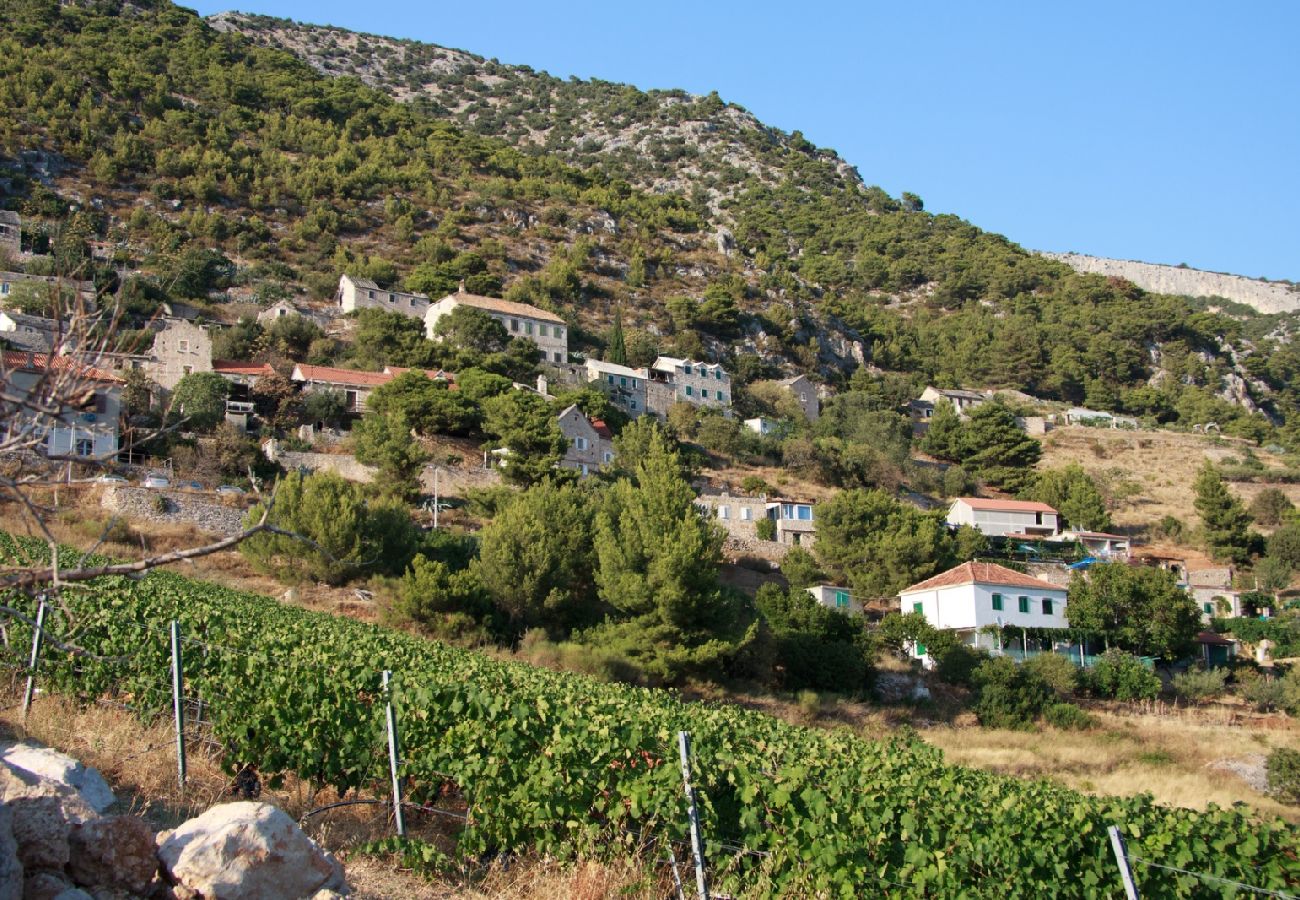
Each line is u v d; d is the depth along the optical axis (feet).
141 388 208.74
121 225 416.87
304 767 48.70
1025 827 42.73
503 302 403.54
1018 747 141.79
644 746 45.27
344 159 562.25
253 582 152.15
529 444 250.37
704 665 147.84
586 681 92.02
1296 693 176.24
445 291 435.12
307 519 159.53
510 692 57.77
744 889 42.78
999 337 595.88
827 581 234.58
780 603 180.75
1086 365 588.50
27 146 442.09
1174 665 206.28
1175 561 295.28
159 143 497.87
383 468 226.38
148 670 56.85
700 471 312.71
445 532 193.98
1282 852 40.45
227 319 356.18
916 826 42.37
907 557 231.30
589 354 419.33
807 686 162.09
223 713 50.96
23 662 58.29
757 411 407.64
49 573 27.48
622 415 338.54
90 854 31.53
